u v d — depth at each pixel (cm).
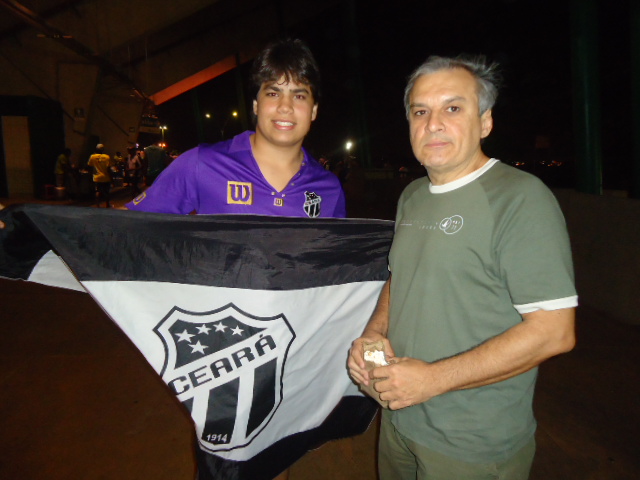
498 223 124
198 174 195
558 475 241
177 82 2630
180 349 176
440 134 136
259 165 201
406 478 165
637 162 667
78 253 169
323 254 193
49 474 230
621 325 437
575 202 524
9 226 170
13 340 381
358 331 207
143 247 174
